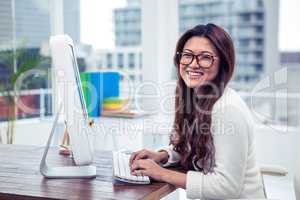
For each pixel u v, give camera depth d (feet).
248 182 5.09
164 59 13.29
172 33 13.30
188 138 5.66
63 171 5.30
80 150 5.17
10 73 13.19
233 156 4.75
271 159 12.09
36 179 5.13
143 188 4.74
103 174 5.39
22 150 7.03
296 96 12.18
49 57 13.35
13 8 13.26
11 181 5.03
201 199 4.95
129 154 6.25
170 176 4.91
